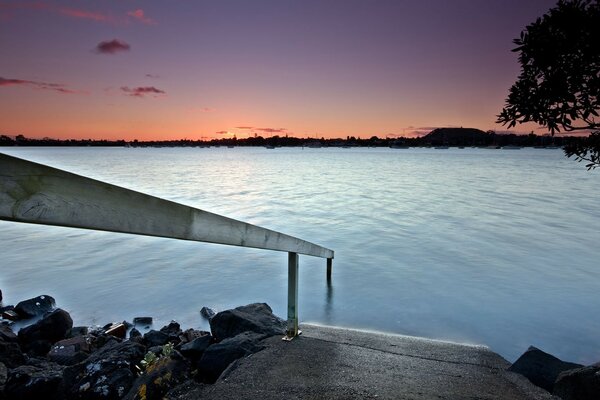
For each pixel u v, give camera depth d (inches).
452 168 3565.5
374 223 788.0
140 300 355.9
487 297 359.6
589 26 101.3
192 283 406.0
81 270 458.0
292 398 106.9
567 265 478.6
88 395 147.8
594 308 333.1
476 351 158.1
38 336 247.4
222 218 95.0
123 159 5974.4
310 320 303.1
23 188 45.8
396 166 3971.5
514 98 118.0
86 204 54.0
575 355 254.2
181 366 149.3
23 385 159.9
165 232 72.6
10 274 441.1
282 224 770.2
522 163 4968.0
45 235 681.6
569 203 1149.1
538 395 122.1
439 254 536.1
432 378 126.8
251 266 472.4
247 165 4170.8
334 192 1430.9
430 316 313.7
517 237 656.4
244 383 114.9
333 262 491.5
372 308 329.4
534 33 110.2
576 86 108.3
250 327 189.3
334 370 126.3
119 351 170.7
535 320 306.8
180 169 3174.2
